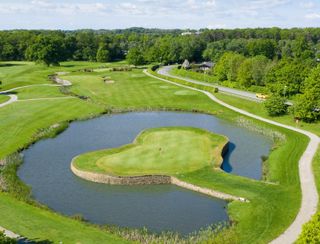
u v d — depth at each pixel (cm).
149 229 4206
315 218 3095
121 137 7581
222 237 3891
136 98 10956
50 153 6625
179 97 10931
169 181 5391
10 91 11581
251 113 9312
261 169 6000
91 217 4472
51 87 12281
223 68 13488
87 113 9269
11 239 3209
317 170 5572
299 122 8262
